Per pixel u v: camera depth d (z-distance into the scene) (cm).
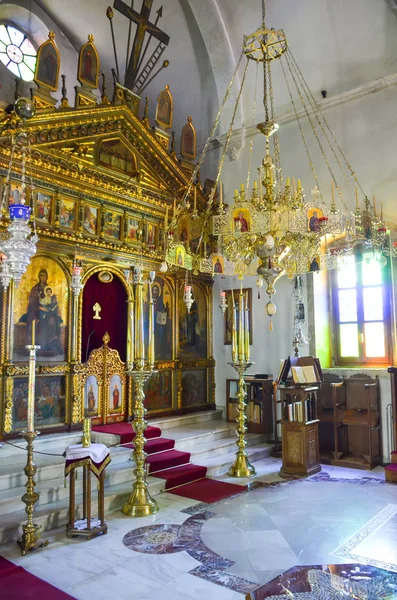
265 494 702
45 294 832
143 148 1017
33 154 813
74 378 855
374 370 933
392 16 884
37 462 687
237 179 1164
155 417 1028
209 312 1193
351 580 421
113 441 822
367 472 837
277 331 1079
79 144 889
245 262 726
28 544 499
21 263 441
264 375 1042
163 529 562
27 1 1105
